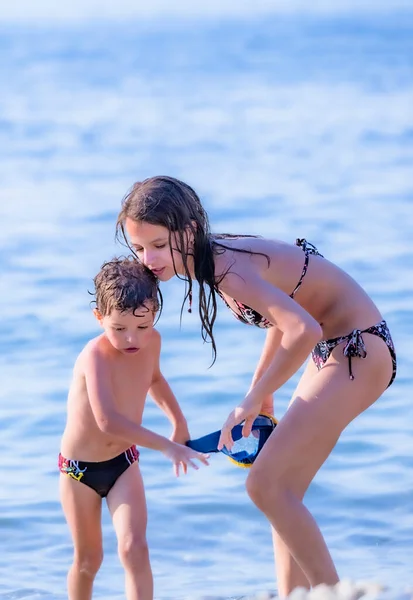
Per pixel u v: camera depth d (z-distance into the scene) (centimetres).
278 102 9506
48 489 1662
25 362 2411
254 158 6291
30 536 1487
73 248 3772
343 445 1831
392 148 6512
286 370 1092
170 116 8756
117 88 11538
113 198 4953
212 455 1828
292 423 1114
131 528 1134
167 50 18112
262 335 2580
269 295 1100
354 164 5897
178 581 1338
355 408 1134
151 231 1103
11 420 2009
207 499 1611
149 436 1127
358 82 11125
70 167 6122
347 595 1000
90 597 1215
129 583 1116
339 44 17700
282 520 1105
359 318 1165
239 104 9481
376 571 1343
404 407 2025
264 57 15438
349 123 7850
